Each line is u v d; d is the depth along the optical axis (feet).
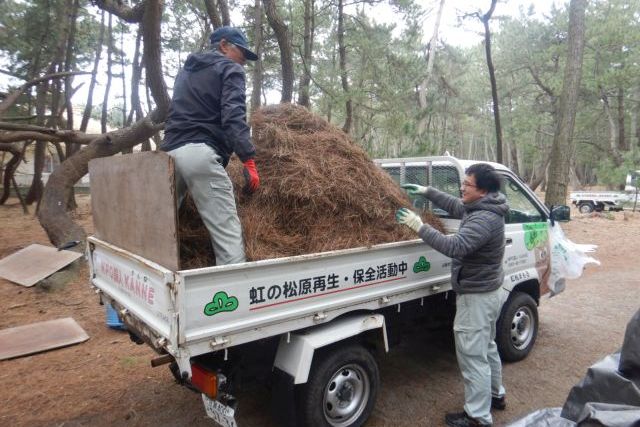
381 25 46.80
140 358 14.80
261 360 9.74
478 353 10.61
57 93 48.49
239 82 9.25
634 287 24.36
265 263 8.38
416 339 16.56
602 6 72.84
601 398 6.84
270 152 11.53
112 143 29.32
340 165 11.85
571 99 40.06
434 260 12.08
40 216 27.63
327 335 9.53
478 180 10.53
